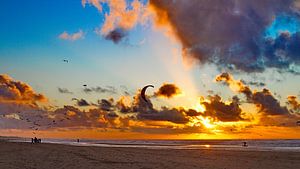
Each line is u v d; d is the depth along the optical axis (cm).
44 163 2622
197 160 3139
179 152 4444
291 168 2538
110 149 5069
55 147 5294
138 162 2833
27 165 2453
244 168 2505
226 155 3909
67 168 2316
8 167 2316
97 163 2697
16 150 4356
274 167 2589
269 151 4859
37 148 4903
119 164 2644
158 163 2753
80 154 3747
